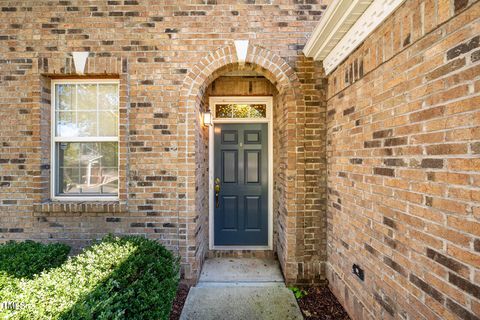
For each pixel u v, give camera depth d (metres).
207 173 4.00
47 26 3.08
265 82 3.97
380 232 2.00
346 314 2.60
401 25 1.71
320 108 3.14
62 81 3.24
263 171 4.06
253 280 3.29
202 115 3.62
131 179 3.12
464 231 1.28
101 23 3.10
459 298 1.30
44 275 1.86
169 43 3.11
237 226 4.11
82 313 1.46
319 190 3.14
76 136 3.26
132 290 1.86
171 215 3.13
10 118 3.09
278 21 3.12
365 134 2.21
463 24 1.28
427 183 1.51
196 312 2.66
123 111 3.08
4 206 3.10
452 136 1.34
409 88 1.66
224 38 3.12
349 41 2.39
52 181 3.23
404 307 1.72
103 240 2.71
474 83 1.23
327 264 3.11
